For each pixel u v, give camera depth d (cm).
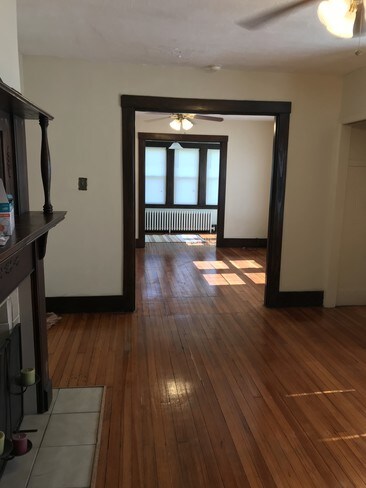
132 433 203
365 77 342
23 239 128
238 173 720
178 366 276
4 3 172
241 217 735
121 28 261
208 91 360
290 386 253
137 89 350
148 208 909
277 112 371
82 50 311
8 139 173
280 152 379
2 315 183
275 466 182
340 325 361
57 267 368
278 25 250
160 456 187
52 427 206
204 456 187
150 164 896
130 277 377
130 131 354
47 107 341
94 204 362
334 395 243
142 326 347
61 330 335
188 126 566
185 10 229
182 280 505
